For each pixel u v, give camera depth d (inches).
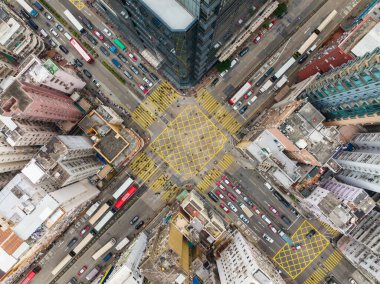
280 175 4483.3
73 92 4948.3
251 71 5029.5
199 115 5068.9
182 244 4414.4
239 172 5078.7
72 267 5123.0
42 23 5059.1
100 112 4714.6
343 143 4810.5
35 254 4886.8
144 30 4035.4
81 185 4729.3
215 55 4603.8
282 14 4958.2
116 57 5078.7
